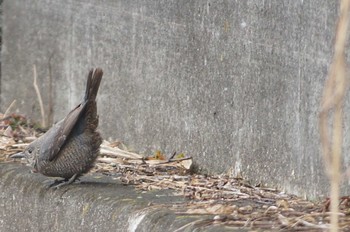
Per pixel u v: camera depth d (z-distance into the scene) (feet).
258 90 33.53
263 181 33.53
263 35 33.09
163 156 38.86
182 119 37.73
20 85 48.57
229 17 34.81
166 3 38.24
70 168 34.06
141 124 40.22
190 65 37.09
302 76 31.24
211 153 36.14
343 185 29.50
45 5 46.44
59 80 45.85
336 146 19.10
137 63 40.29
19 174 36.60
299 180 31.58
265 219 27.61
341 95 18.97
